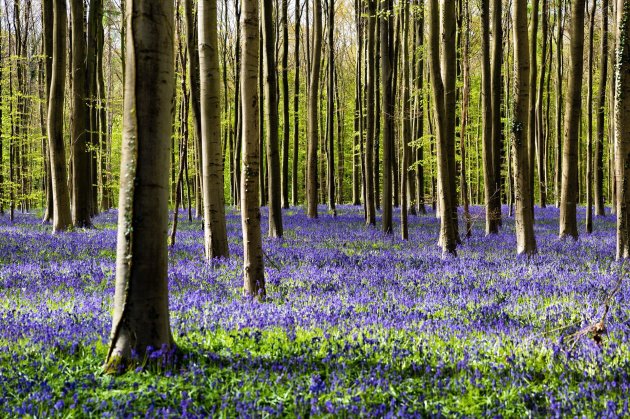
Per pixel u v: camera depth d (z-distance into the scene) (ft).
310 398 15.87
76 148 74.13
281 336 22.90
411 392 16.78
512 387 17.30
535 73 81.97
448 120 62.44
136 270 18.25
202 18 40.68
